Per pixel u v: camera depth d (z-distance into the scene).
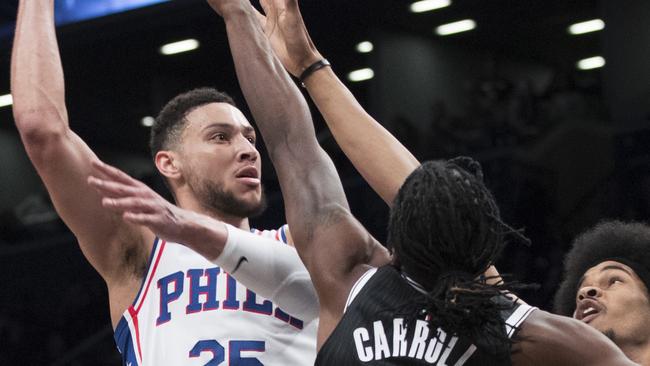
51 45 4.40
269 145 3.29
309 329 4.30
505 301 2.83
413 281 2.84
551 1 17.11
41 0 4.48
